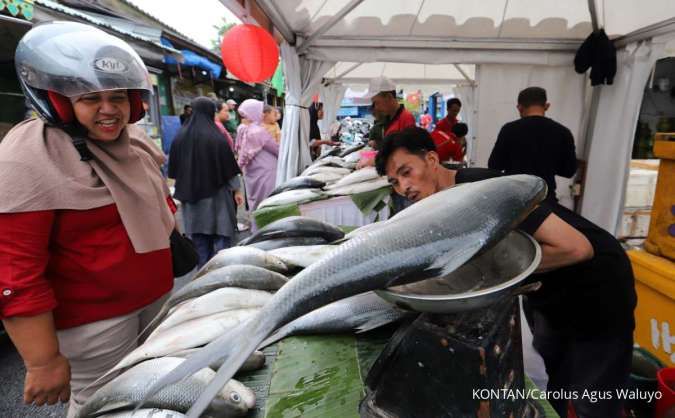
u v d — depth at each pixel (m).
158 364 0.86
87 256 1.21
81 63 1.02
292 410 0.80
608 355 1.26
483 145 4.52
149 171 1.45
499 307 0.74
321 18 3.61
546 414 0.80
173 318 1.14
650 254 2.23
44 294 1.07
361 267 0.69
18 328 1.05
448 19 3.67
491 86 4.36
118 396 0.81
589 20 3.64
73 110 1.10
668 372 1.73
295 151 4.24
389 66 6.89
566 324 1.34
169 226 1.53
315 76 4.25
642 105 4.02
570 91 4.25
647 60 3.38
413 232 0.70
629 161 3.63
